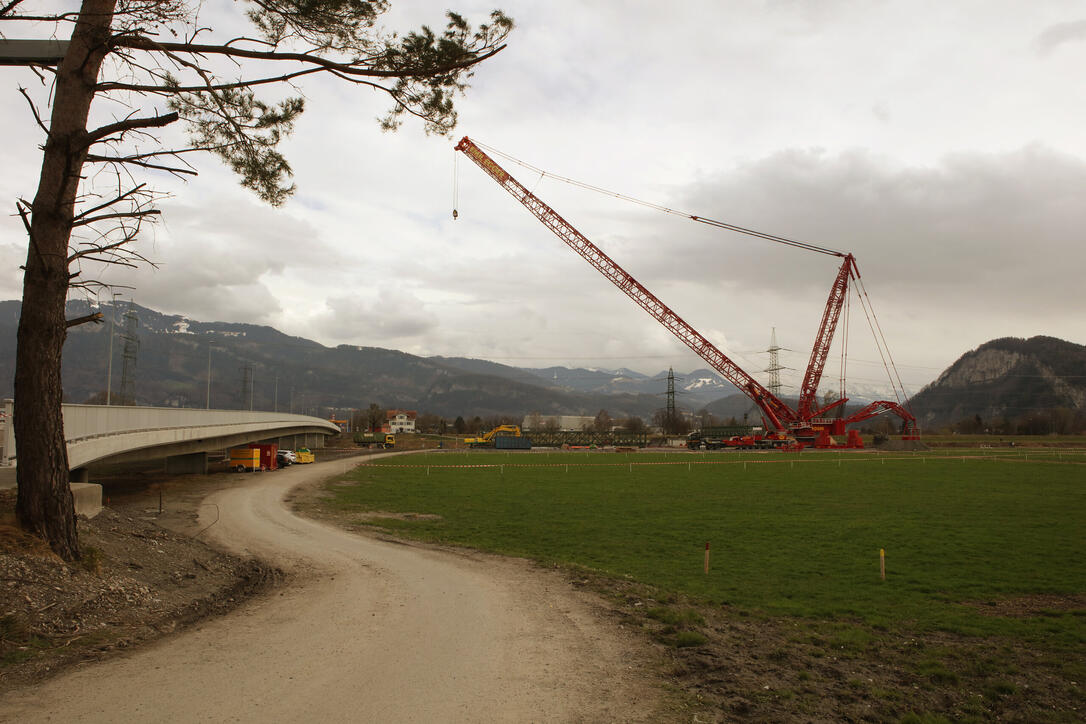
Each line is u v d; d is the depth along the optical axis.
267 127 14.35
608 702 8.06
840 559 20.00
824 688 9.03
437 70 13.76
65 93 12.57
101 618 10.82
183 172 12.89
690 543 22.88
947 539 23.64
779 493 40.00
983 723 8.11
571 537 24.06
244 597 13.98
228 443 55.59
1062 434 155.12
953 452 92.44
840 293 107.38
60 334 12.94
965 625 12.90
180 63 12.31
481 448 112.81
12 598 10.09
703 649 10.57
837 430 111.25
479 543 22.53
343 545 21.09
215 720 7.07
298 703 7.65
